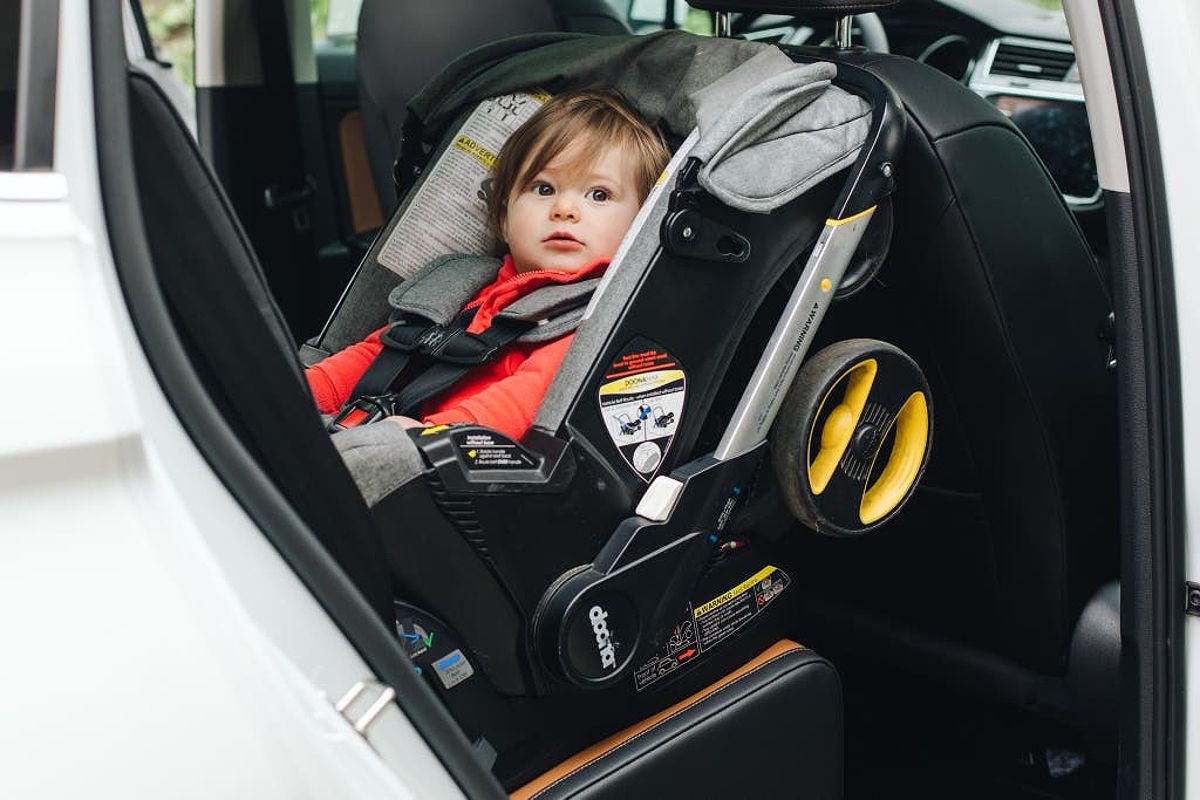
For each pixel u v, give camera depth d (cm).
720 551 140
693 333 130
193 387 76
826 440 139
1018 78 261
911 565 177
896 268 154
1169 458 127
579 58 166
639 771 131
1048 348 154
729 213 129
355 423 149
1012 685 171
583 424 125
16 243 69
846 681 199
